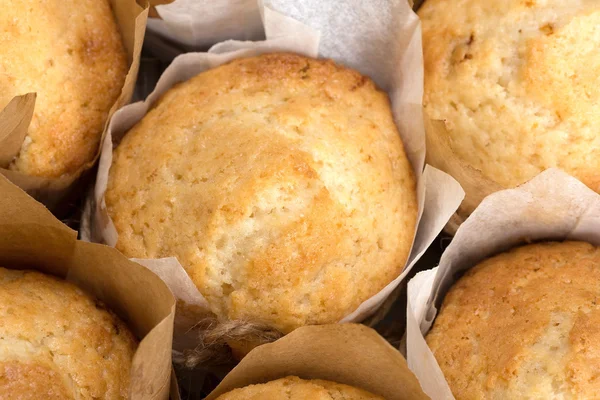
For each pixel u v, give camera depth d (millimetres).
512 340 275
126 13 296
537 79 283
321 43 308
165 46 322
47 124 286
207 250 275
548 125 285
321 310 278
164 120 291
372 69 310
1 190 265
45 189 291
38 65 284
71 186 296
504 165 290
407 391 269
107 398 265
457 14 296
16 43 281
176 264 269
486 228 294
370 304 284
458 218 306
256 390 269
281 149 279
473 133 292
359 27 304
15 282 273
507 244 301
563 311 277
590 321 273
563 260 290
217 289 277
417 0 309
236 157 279
